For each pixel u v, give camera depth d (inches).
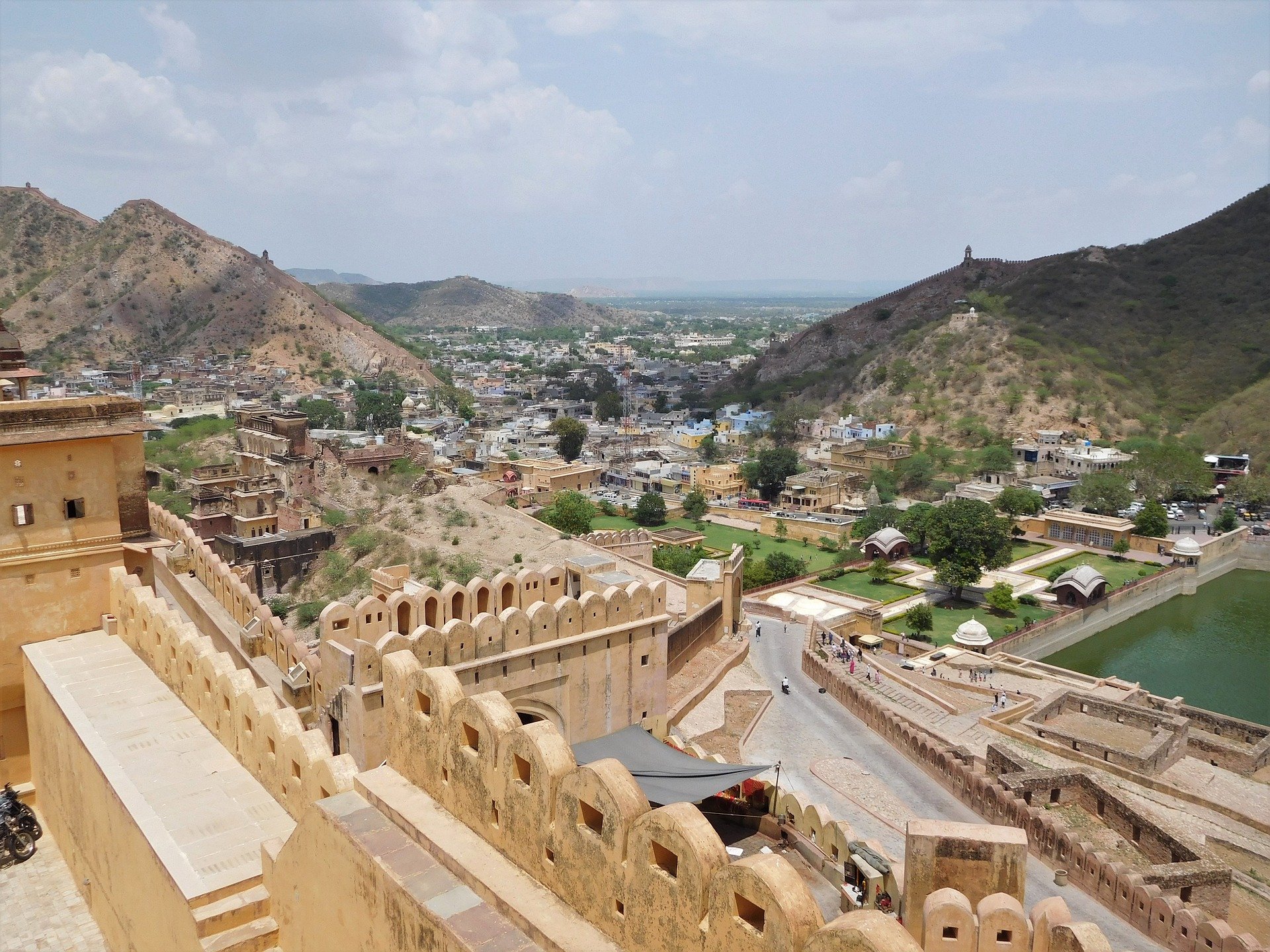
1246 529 6053.2
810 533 6141.7
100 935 1088.2
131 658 1330.0
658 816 544.7
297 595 4598.9
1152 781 2368.4
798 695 2778.1
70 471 1378.0
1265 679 3831.2
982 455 7568.9
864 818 2016.5
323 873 744.3
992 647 3791.8
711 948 516.1
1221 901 1685.5
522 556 4768.7
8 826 1242.6
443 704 728.3
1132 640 4402.1
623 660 1919.3
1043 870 1817.2
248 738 1004.6
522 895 622.2
